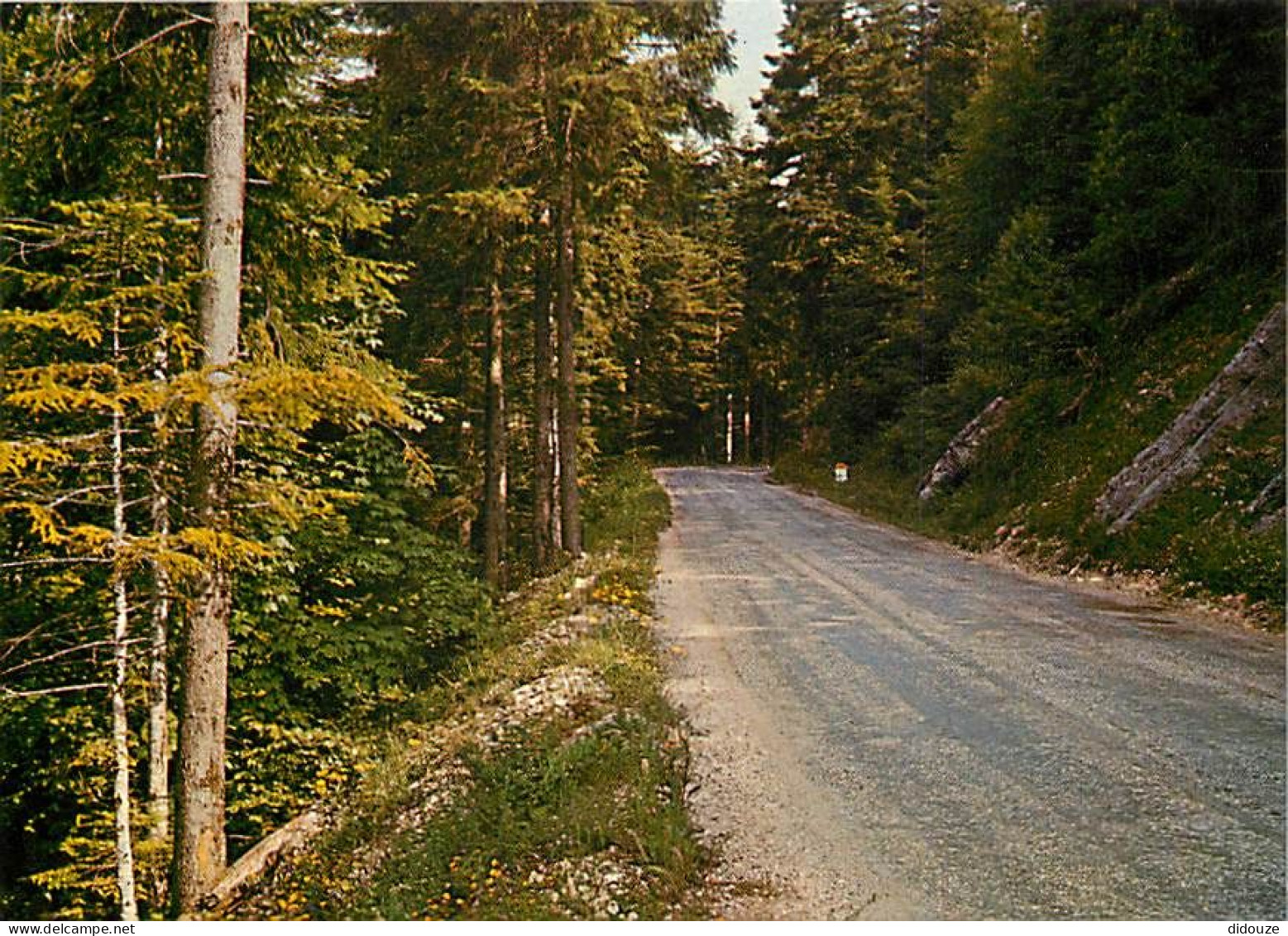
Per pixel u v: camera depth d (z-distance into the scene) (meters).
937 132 39.09
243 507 7.59
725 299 62.19
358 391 6.78
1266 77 19.56
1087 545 16.86
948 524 23.66
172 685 9.90
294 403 6.70
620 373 31.61
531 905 5.42
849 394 40.41
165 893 8.70
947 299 33.66
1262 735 7.76
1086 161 24.64
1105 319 23.27
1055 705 8.73
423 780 8.34
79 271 7.38
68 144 8.29
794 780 7.13
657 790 6.82
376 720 11.73
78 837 9.62
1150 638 11.45
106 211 7.06
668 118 18.02
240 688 10.95
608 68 17.75
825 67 41.75
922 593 15.20
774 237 43.44
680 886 5.51
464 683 11.64
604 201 18.03
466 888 5.96
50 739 9.55
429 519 21.03
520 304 23.66
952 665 10.38
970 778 7.00
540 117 16.83
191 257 7.88
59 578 8.59
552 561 20.88
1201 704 8.65
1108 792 6.62
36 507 6.38
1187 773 6.93
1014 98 27.00
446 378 22.91
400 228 19.66
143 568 7.93
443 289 22.08
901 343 36.62
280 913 6.50
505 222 17.02
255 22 8.93
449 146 17.05
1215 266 20.67
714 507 32.38
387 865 6.55
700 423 70.69
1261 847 5.71
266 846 8.10
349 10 15.97
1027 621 12.70
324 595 13.05
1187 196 20.61
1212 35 20.30
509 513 26.31
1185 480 15.95
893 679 9.90
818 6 42.09
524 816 6.82
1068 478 20.03
